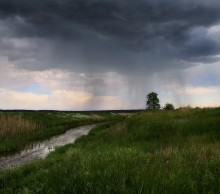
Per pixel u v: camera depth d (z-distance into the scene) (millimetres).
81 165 7469
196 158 8047
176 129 16938
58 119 49812
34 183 6859
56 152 16984
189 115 22828
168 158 8539
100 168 6770
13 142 22516
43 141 25031
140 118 28156
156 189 5051
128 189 5004
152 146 12812
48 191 5602
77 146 17844
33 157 17359
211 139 13016
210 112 21953
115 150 11703
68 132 33281
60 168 7617
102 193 5059
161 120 21812
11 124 29141
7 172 10383
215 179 6117
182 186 5469
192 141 12727
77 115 62594
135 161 7504
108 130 24156
